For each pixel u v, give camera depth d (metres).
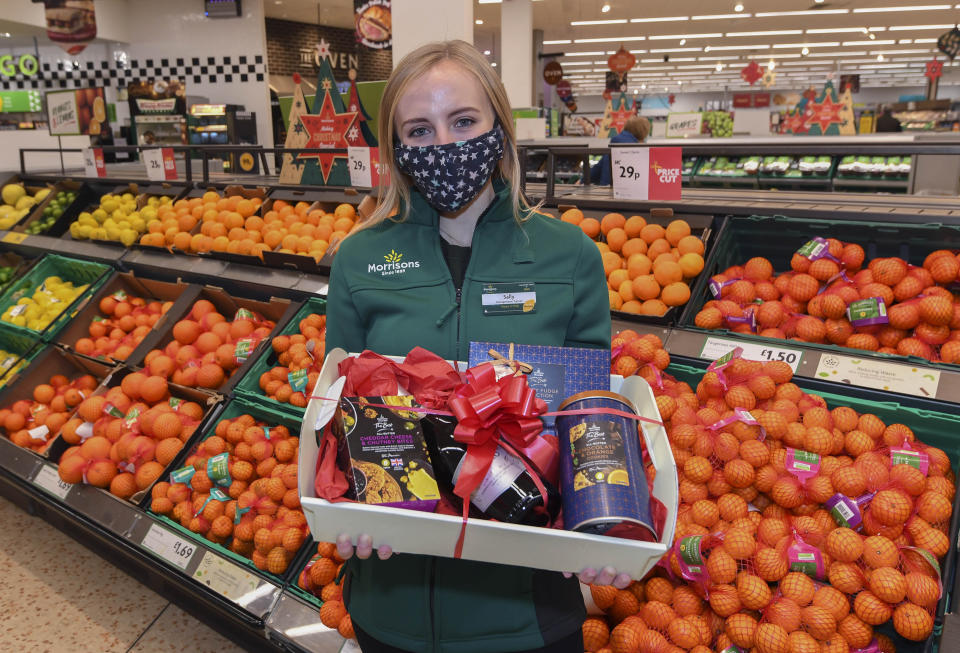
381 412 0.94
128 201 4.03
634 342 1.97
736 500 1.63
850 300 2.01
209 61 10.02
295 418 2.27
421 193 1.08
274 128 10.94
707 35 17.25
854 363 1.86
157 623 2.30
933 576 1.41
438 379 0.99
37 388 2.96
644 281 2.27
